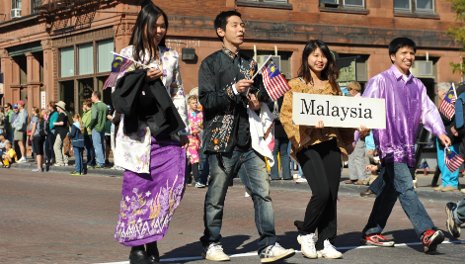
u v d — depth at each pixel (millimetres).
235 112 7055
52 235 9250
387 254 7730
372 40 30203
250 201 13297
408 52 7926
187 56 26719
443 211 11867
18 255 7672
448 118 11500
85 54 29828
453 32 26859
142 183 6500
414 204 7773
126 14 27156
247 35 27719
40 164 23578
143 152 6434
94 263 7133
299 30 28750
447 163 9117
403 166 7844
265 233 7016
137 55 6559
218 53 7160
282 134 16609
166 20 6656
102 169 21984
